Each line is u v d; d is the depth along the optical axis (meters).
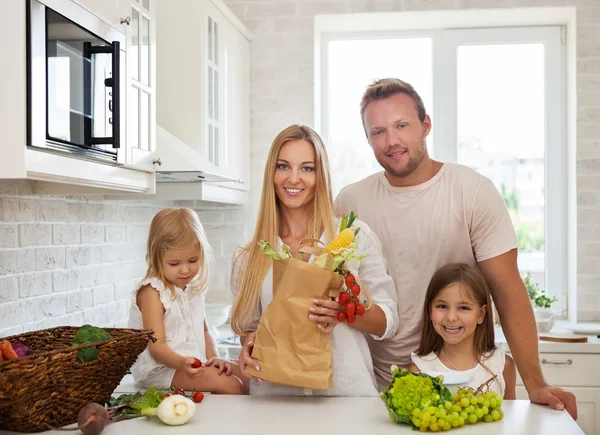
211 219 3.81
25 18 1.43
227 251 3.81
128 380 2.23
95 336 1.53
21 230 2.14
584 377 3.20
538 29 3.86
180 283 2.04
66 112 1.59
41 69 1.47
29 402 1.38
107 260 2.80
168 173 2.57
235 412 1.61
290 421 1.53
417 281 2.06
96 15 1.76
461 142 3.94
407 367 2.10
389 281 1.84
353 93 3.99
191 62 2.95
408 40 3.96
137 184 2.13
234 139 3.47
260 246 1.71
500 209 2.00
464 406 1.53
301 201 1.80
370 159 3.98
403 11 3.65
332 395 1.78
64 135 1.59
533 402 1.74
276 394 1.80
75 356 1.45
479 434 1.45
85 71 1.70
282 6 3.74
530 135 3.90
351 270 1.79
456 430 1.47
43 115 1.48
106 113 1.82
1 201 2.03
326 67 4.00
